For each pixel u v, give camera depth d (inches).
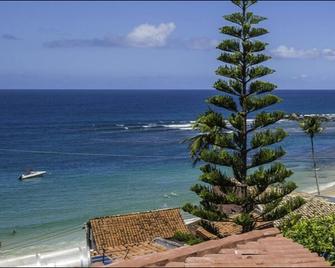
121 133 4370.1
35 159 2994.6
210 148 892.6
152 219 1254.9
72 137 4097.0
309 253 245.9
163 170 2586.1
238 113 863.1
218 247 244.5
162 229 1222.9
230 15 854.5
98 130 4648.1
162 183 2265.0
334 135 4035.4
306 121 2111.2
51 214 1780.3
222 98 873.5
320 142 3624.5
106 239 1150.3
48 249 1413.6
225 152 848.9
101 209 1839.3
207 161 855.7
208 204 881.5
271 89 866.8
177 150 3250.5
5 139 3998.5
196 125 896.3
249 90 868.0
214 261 224.1
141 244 997.2
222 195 863.7
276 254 239.8
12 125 5147.6
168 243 991.0
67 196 2043.6
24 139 3991.1
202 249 237.8
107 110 7573.8
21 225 1652.3
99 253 844.0
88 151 3272.6
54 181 2348.7
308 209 1242.6
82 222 1681.8
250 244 254.1
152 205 1883.6
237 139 867.4
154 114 6820.9
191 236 957.2
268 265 221.8
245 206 872.9
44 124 5260.8
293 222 863.1
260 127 869.2
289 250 247.3
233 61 860.0
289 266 220.4
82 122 5482.3
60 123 5374.0
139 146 3467.0
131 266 210.2
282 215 868.6
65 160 2940.5
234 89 870.4
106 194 2066.9
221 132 878.4
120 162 2844.5
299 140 3725.4
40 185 2263.8
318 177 2385.6
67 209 1844.2
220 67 869.2
